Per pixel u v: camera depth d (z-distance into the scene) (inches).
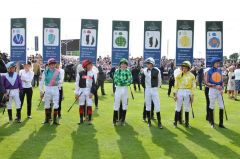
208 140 388.8
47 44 715.4
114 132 420.2
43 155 321.7
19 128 431.8
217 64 453.4
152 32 691.4
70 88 969.5
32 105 623.2
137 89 1002.1
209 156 328.2
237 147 361.7
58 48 716.0
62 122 473.1
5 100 438.6
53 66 452.1
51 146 352.8
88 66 455.5
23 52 723.4
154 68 450.6
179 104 450.6
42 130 422.6
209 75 454.9
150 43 693.9
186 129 443.5
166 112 577.3
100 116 527.8
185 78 445.4
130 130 432.8
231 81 802.2
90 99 459.2
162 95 847.1
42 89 459.8
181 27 655.1
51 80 450.6
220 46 641.6
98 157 318.7
